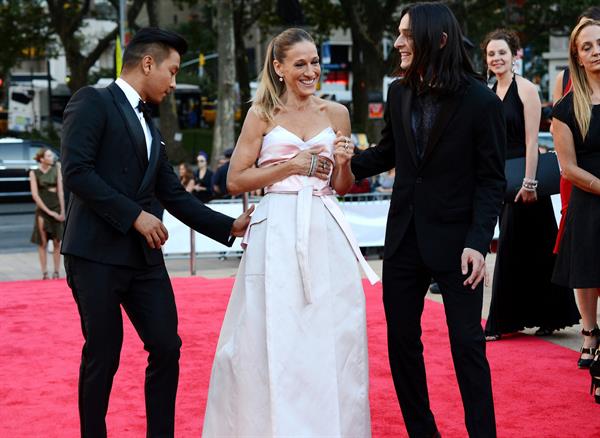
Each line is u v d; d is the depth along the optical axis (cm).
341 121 465
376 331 782
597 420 537
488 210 457
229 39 3044
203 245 1325
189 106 5909
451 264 463
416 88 471
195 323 829
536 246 742
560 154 614
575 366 662
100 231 457
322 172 446
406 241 477
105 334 457
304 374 428
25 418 553
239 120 4484
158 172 489
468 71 469
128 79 473
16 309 914
